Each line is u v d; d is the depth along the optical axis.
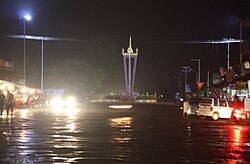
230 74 90.75
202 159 23.73
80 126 43.84
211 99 60.84
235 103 61.44
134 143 30.34
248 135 37.75
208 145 30.02
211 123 53.59
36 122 48.25
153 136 35.50
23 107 83.38
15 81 102.38
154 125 47.25
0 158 23.14
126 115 66.00
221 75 108.50
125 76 173.75
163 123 50.78
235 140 33.47
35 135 34.62
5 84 78.62
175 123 51.38
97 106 102.06
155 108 99.31
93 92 162.25
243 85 76.12
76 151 25.94
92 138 32.97
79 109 84.56
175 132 39.53
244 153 26.19
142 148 27.80
